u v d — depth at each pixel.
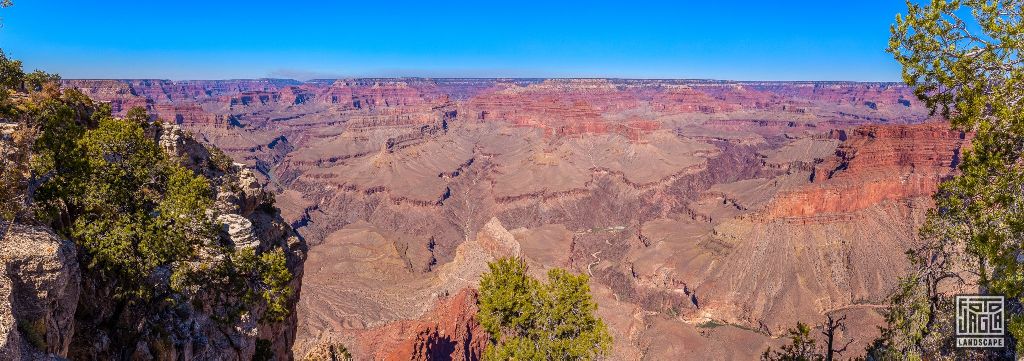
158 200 36.12
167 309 35.06
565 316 42.22
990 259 22.61
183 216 34.59
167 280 35.25
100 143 34.34
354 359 80.00
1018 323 22.11
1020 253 22.34
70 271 26.34
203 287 37.38
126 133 35.44
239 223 45.78
